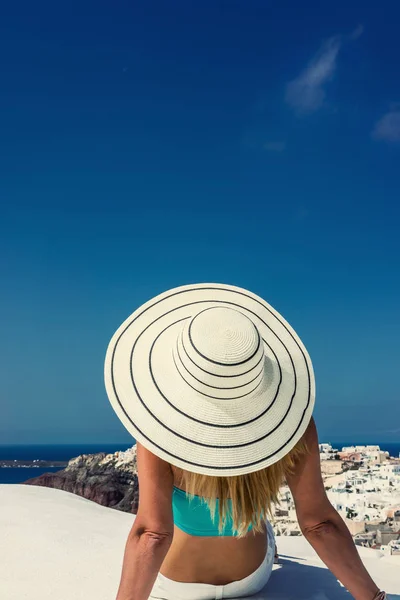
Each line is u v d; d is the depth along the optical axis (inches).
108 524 146.6
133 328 76.9
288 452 70.4
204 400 67.4
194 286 83.7
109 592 97.0
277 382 72.1
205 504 76.8
